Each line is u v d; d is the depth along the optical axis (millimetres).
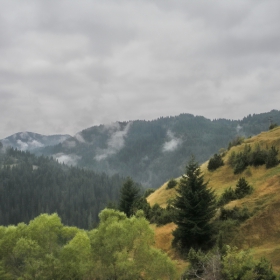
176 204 28172
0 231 19297
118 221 21031
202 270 19078
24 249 17141
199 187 27625
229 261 17250
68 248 17484
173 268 19031
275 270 20109
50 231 19062
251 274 15977
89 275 18172
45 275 16703
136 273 17922
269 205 28000
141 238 18844
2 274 17234
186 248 27453
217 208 30172
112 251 18188
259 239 25234
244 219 27641
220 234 24969
